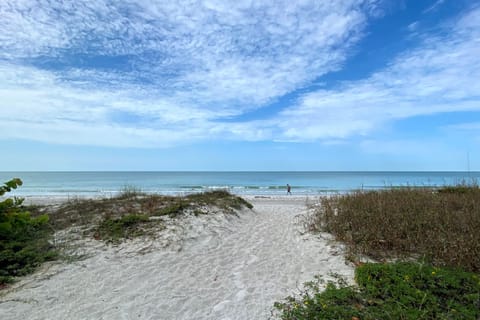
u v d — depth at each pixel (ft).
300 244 21.24
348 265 15.75
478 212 19.38
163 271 15.84
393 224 18.76
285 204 48.24
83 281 14.12
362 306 10.51
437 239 15.65
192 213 27.07
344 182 147.43
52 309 11.40
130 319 10.82
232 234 24.38
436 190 33.76
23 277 14.25
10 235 17.61
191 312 11.42
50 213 25.70
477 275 12.12
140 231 21.63
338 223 22.04
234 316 11.01
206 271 16.10
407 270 12.35
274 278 15.06
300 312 10.55
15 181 11.09
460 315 9.43
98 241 19.65
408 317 9.36
